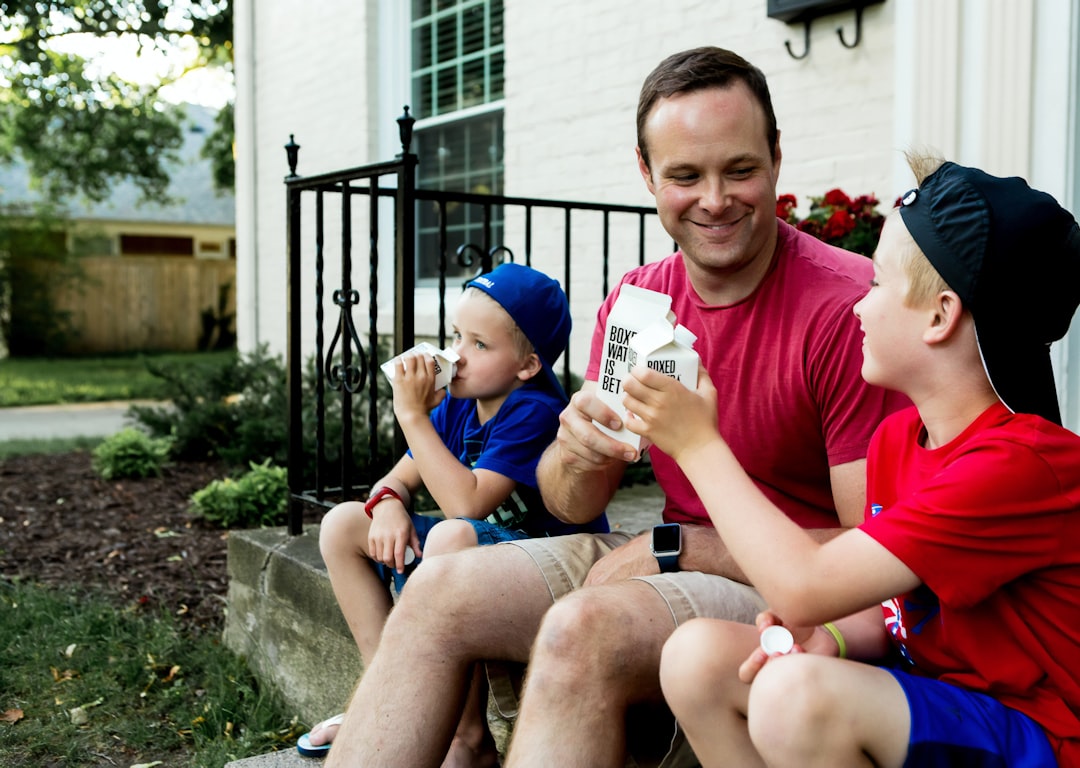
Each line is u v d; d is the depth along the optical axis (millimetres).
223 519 4707
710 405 1421
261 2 7961
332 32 7121
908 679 1235
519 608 1676
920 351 1329
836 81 3963
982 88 3064
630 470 4090
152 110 18812
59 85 17453
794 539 1290
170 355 20719
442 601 1657
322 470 3000
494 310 2094
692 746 1384
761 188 1656
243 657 3117
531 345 2123
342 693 2652
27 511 5195
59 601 3674
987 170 3068
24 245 20047
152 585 3916
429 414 2139
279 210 7914
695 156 1634
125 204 26344
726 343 1769
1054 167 2938
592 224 5230
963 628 1270
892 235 1354
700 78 1646
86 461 6801
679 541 1682
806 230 3379
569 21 5281
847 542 1261
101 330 21344
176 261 22031
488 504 1993
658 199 1719
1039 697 1242
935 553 1218
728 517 1339
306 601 2781
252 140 8148
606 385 1595
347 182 2859
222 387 6648
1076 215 2951
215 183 22281
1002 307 1259
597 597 1497
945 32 3123
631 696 1488
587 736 1430
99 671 3109
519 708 1488
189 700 2938
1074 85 2902
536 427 2053
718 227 1670
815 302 1681
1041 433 1243
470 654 1677
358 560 2217
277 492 4766
